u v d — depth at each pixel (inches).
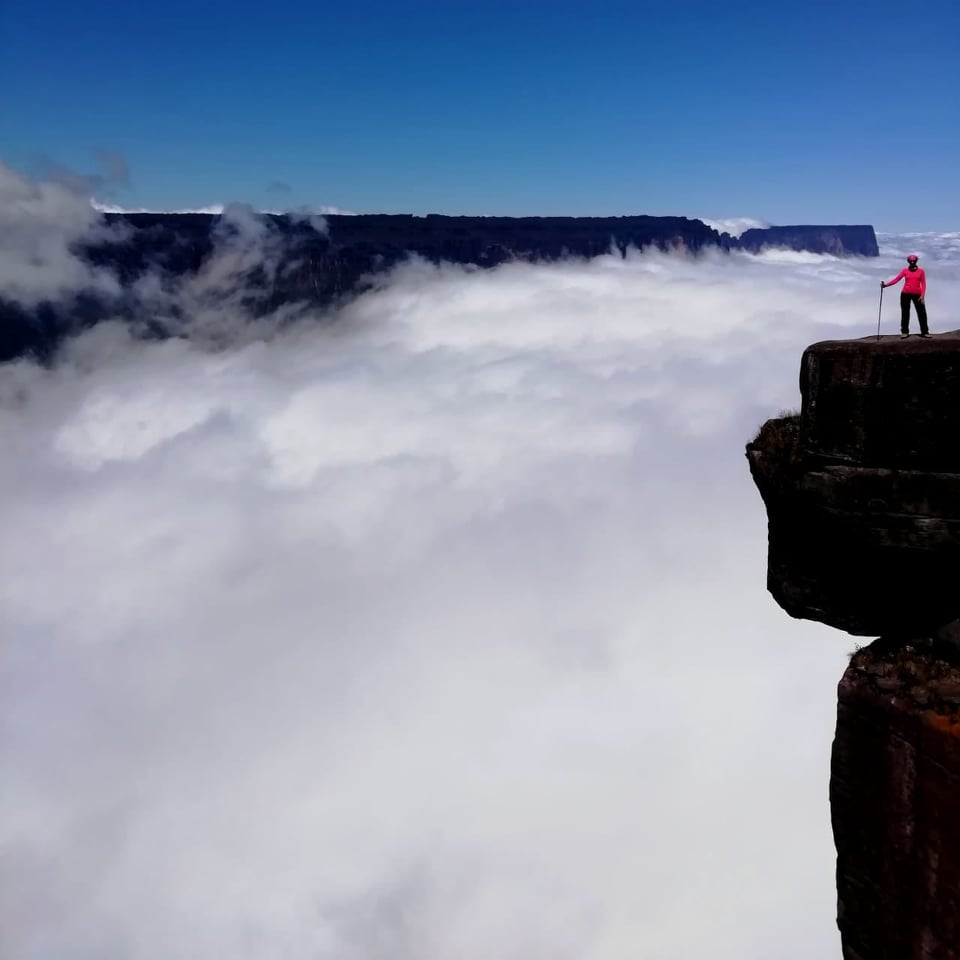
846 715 464.1
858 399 461.7
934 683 441.1
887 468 456.8
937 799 424.8
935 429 443.8
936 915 429.7
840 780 468.8
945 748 418.9
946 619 457.7
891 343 451.8
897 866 446.3
